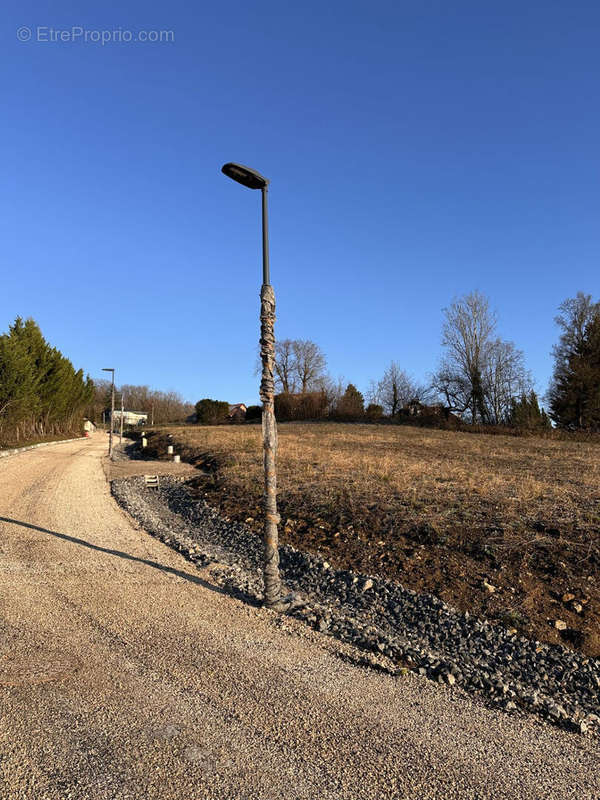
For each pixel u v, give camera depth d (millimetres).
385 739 4273
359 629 6793
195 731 4195
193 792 3441
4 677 4988
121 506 16062
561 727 4762
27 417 45938
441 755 4094
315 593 8438
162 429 53812
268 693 4941
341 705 4812
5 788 3400
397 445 27094
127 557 10016
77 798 3334
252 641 6238
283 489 14727
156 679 5102
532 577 8008
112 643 5941
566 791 3746
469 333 49875
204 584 8516
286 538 11117
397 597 7883
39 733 4062
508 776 3885
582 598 7336
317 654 6000
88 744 3941
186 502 16312
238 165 7398
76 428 72250
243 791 3480
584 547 8695
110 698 4676
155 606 7301
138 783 3508
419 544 9594
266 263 7824
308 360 73125
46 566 9117
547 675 5824
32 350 52938
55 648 5730
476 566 8516
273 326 7816
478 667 5977
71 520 13531
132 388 118312
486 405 49594
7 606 7023
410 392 61312
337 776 3715
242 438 34000
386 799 3498
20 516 13836
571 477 15055
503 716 4867
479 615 7199
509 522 10047
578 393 43500
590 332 44969
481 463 18922
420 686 5387
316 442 28703
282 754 3947
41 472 24875
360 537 10367
